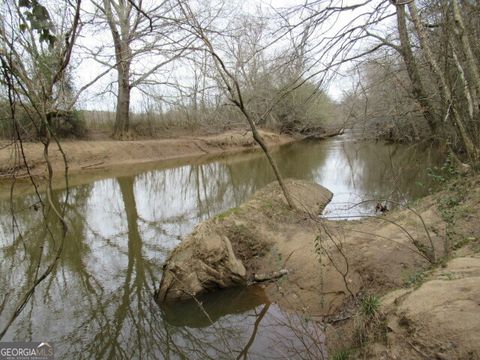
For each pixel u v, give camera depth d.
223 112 12.80
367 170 13.91
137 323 4.55
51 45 1.76
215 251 5.16
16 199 10.63
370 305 3.36
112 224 8.50
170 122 25.11
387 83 7.74
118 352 4.05
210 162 19.72
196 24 5.44
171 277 4.96
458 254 3.75
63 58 1.82
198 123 18.23
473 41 6.82
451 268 3.25
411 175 10.36
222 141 25.00
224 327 4.41
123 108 21.23
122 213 9.56
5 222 8.52
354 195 10.09
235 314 4.67
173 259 5.15
